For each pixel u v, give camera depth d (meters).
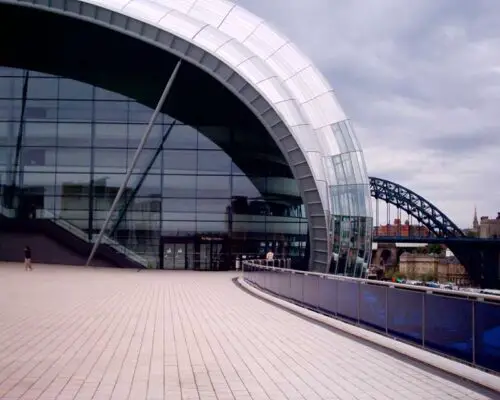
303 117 39.09
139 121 43.22
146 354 10.25
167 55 41.62
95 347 10.86
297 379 8.48
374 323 12.30
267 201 43.47
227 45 39.66
